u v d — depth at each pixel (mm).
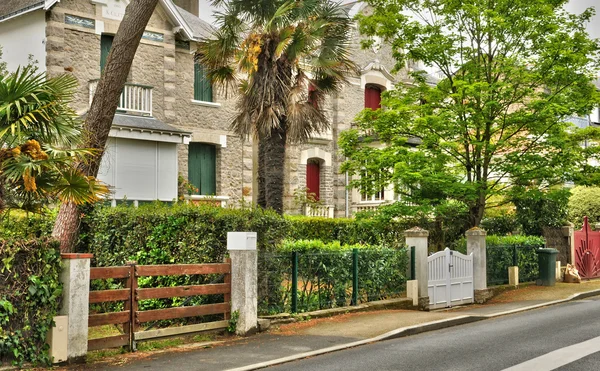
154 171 21984
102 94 12406
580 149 19953
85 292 8977
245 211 12523
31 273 8445
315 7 18516
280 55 17922
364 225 20078
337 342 10766
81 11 21828
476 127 19562
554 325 12469
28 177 8781
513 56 18891
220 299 11859
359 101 30844
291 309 12961
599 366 8406
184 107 24547
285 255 12898
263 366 8898
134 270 9859
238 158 26234
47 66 21141
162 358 9359
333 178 29891
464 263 17469
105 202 15836
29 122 9289
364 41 20922
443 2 19719
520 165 19000
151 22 23500
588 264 23000
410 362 8984
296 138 18734
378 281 15078
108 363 8977
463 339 11000
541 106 18562
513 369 8320
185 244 12156
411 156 18547
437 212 18594
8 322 8258
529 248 21031
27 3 22078
